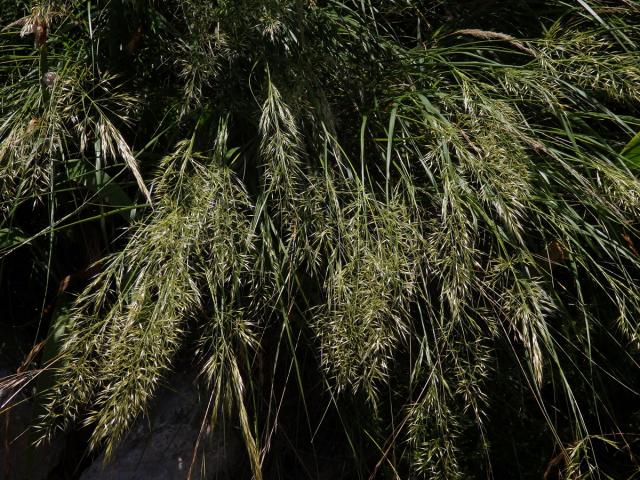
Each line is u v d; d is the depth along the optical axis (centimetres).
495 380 88
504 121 82
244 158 86
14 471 87
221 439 88
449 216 78
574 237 85
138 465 86
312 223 79
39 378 83
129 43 91
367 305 73
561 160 82
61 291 86
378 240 76
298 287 80
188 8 86
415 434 78
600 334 89
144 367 70
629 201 80
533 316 76
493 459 90
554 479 90
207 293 84
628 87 88
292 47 89
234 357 74
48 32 88
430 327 86
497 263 82
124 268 84
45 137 80
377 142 90
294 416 91
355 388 76
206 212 76
